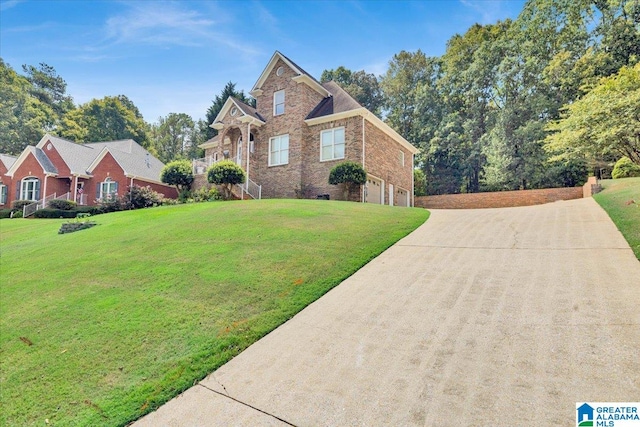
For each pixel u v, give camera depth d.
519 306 4.26
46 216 22.55
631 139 14.78
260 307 4.99
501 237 7.77
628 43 23.91
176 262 6.99
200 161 23.00
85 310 5.29
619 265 5.21
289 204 12.76
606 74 23.41
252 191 20.30
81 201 26.83
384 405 2.85
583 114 15.15
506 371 3.07
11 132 41.53
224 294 5.42
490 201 23.31
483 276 5.42
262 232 8.66
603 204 10.55
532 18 30.28
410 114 39.41
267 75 21.64
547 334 3.57
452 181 34.66
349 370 3.40
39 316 5.25
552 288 4.67
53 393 3.54
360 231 8.73
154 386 3.51
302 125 19.95
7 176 29.39
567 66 26.38
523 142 27.00
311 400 3.04
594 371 2.93
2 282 7.06
